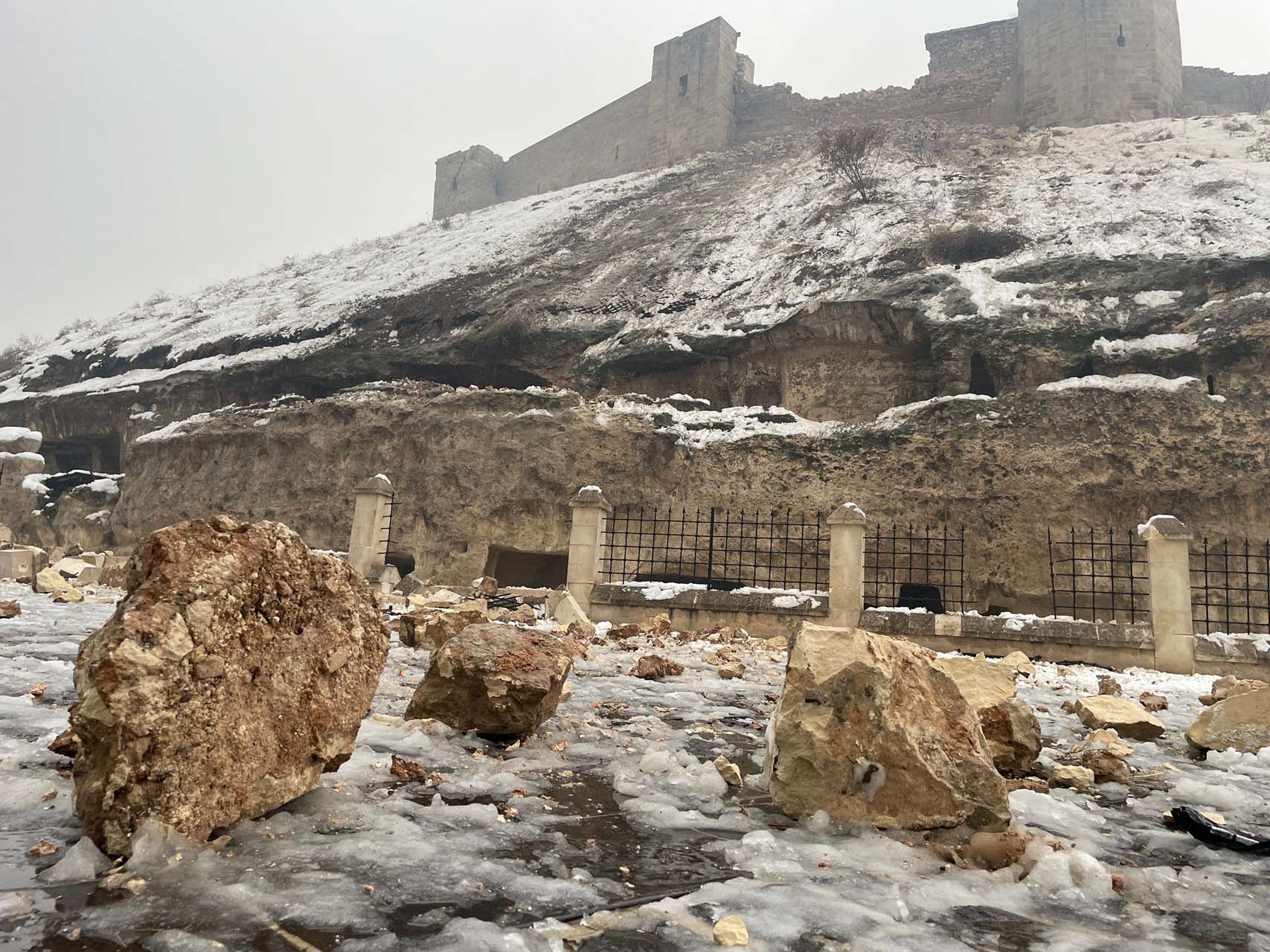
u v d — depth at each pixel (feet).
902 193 117.19
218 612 9.44
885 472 75.82
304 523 88.79
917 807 11.44
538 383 103.45
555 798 12.19
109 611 37.42
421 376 108.17
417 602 47.34
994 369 80.64
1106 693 30.45
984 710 16.16
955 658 17.71
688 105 176.76
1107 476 70.44
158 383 120.98
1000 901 8.96
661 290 108.58
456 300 117.29
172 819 8.67
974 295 85.05
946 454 74.54
